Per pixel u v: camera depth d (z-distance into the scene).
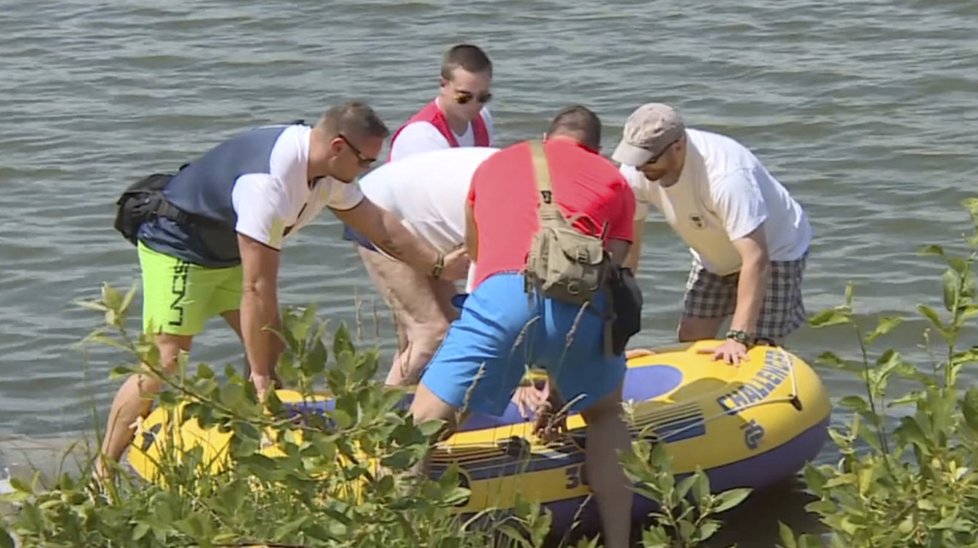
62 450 18.02
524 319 14.40
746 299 17.47
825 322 10.98
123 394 16.30
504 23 41.44
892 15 40.50
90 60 39.53
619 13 41.88
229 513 10.91
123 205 17.05
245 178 16.02
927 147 31.05
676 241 26.53
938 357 21.61
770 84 35.53
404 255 17.14
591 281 14.31
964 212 27.70
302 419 10.99
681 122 17.14
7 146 32.72
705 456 16.48
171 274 16.78
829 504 10.21
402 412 10.83
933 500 9.80
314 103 35.50
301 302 24.22
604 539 15.51
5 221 28.23
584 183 14.98
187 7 44.19
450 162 17.23
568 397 15.06
